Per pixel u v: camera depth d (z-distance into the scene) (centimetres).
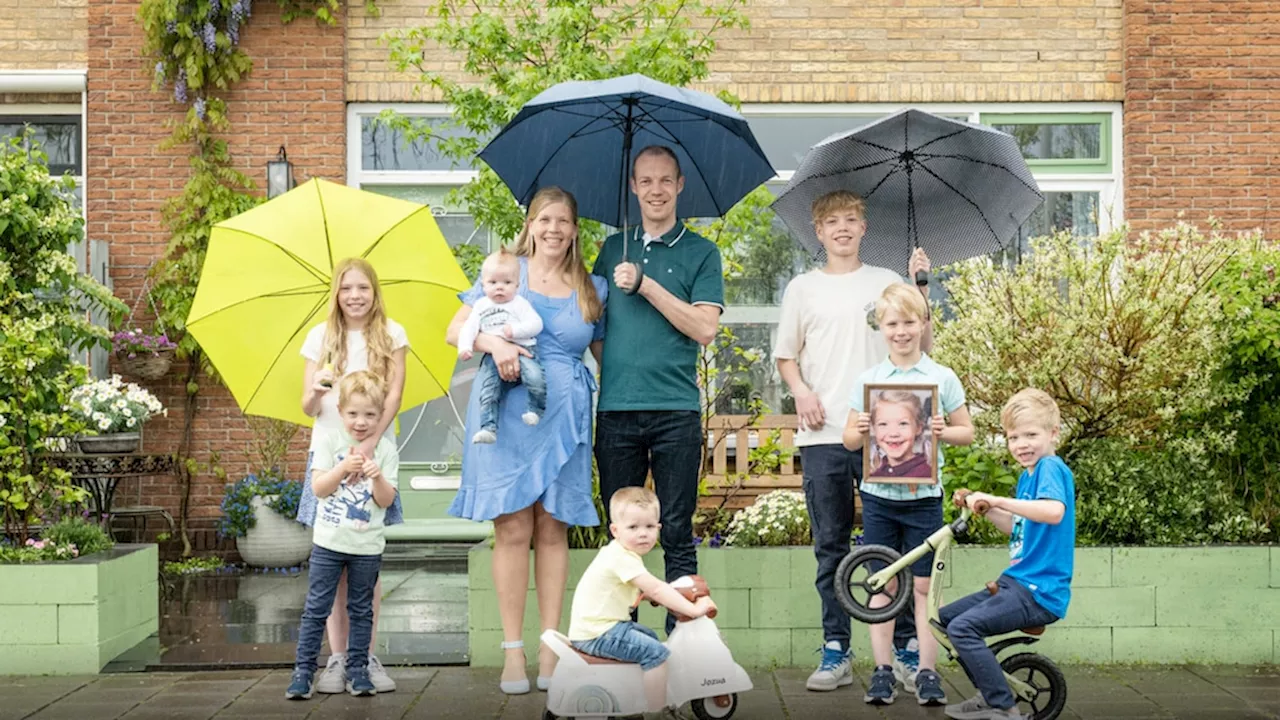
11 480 667
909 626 545
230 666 600
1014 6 1007
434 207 1016
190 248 987
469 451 538
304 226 589
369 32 1003
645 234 550
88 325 824
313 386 543
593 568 470
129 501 981
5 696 541
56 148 1036
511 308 527
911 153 565
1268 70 998
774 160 1011
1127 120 1001
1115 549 600
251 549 944
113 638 615
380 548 545
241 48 995
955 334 671
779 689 548
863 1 1005
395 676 580
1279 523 646
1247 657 601
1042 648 601
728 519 718
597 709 457
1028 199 562
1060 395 652
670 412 531
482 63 794
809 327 550
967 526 625
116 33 994
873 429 517
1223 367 664
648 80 514
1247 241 723
